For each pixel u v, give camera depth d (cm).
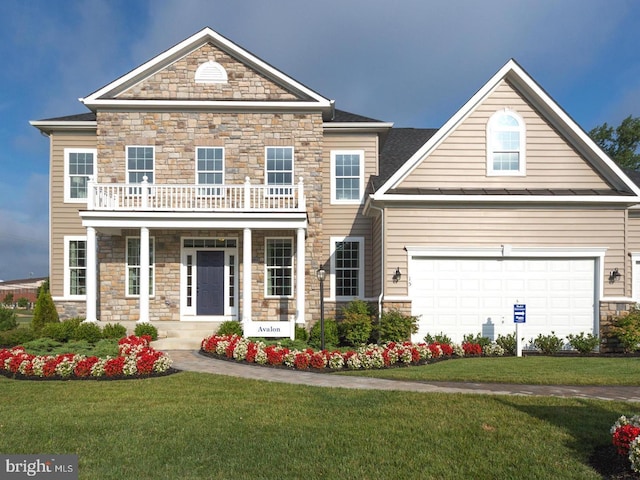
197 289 1983
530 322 1662
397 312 1625
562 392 1006
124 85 1972
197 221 1783
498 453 666
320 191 1978
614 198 1636
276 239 1998
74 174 2105
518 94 1745
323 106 1966
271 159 1983
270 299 1977
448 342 1616
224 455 661
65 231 2089
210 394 977
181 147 1964
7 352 1302
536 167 1733
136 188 1931
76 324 1738
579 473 607
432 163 1733
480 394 967
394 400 922
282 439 716
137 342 1545
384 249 1669
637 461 582
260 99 1988
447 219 1670
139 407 884
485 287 1672
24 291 8831
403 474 604
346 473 605
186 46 1973
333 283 2036
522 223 1669
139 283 1975
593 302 1659
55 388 1045
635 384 1088
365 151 2091
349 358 1294
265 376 1177
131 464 636
